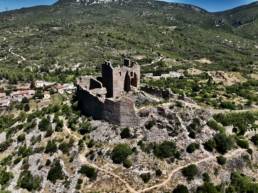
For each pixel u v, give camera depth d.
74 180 114.88
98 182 112.06
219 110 194.38
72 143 127.12
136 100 135.25
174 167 114.50
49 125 142.38
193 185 110.81
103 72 142.88
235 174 118.50
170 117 125.25
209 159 119.19
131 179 110.94
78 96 150.75
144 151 117.38
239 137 141.88
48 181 119.62
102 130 126.81
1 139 158.88
